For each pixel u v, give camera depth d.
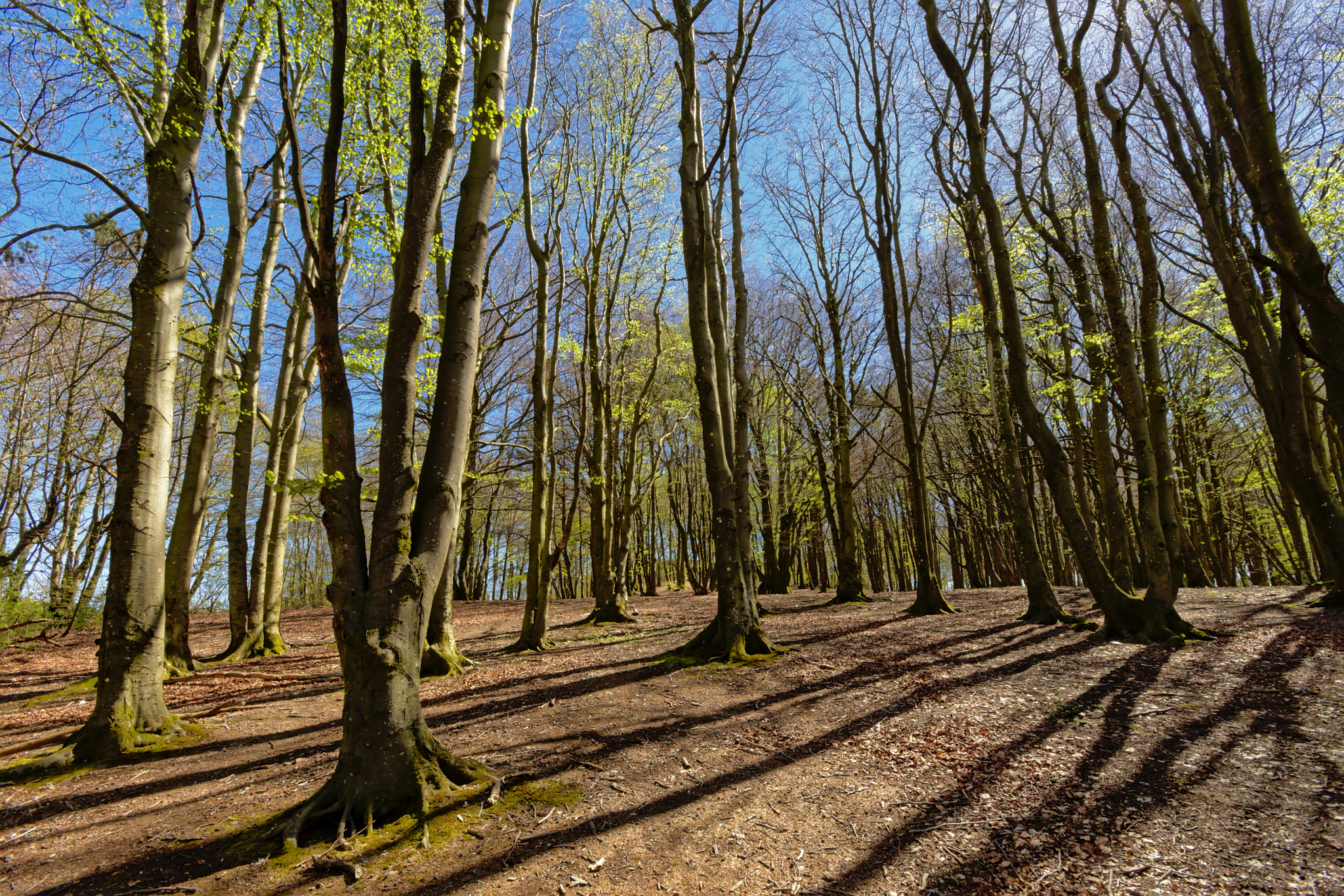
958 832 3.71
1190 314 14.88
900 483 26.92
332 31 4.57
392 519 4.12
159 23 5.88
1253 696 5.46
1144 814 3.73
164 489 6.16
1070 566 24.05
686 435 26.95
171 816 4.11
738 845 3.63
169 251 6.21
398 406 4.19
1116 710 5.49
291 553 34.19
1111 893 3.03
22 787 4.75
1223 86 9.12
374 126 5.55
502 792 4.21
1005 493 19.67
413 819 3.76
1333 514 8.52
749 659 8.15
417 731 4.12
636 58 14.43
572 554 31.88
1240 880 3.03
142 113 6.59
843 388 17.44
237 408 10.31
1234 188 10.52
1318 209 9.34
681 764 4.82
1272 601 9.92
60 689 8.49
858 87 14.23
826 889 3.19
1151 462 8.16
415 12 4.58
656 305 16.44
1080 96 8.76
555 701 6.82
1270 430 8.78
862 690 6.66
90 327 15.08
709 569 29.45
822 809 4.07
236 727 6.39
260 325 11.65
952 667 7.43
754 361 24.20
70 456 15.02
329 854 3.40
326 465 4.08
